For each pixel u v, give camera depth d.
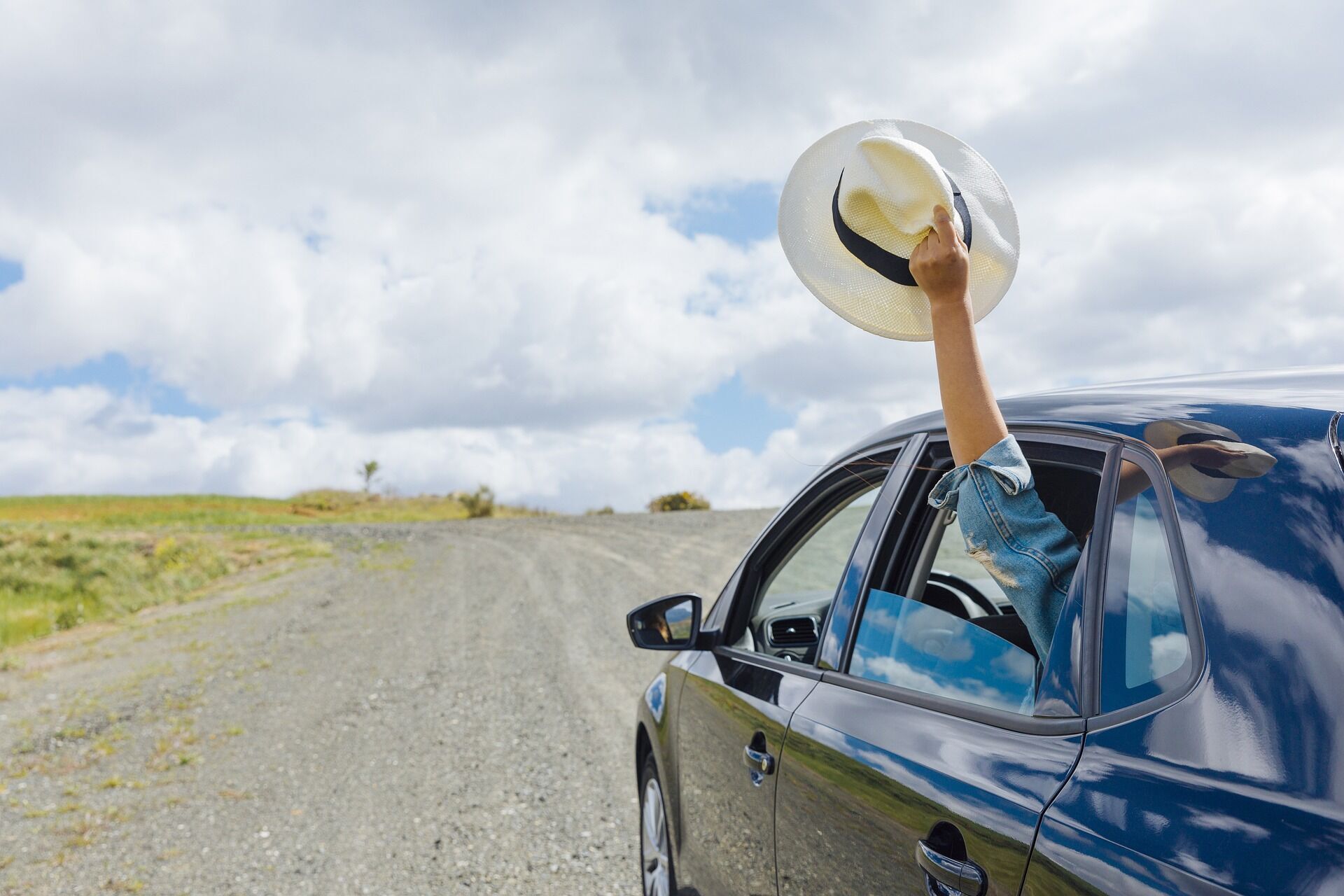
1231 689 0.98
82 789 6.39
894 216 1.39
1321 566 0.97
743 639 2.64
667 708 2.96
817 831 1.70
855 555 2.00
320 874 4.57
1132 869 0.95
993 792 1.22
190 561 22.89
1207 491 1.12
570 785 5.55
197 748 7.22
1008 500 1.34
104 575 21.09
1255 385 1.35
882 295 1.56
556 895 4.10
